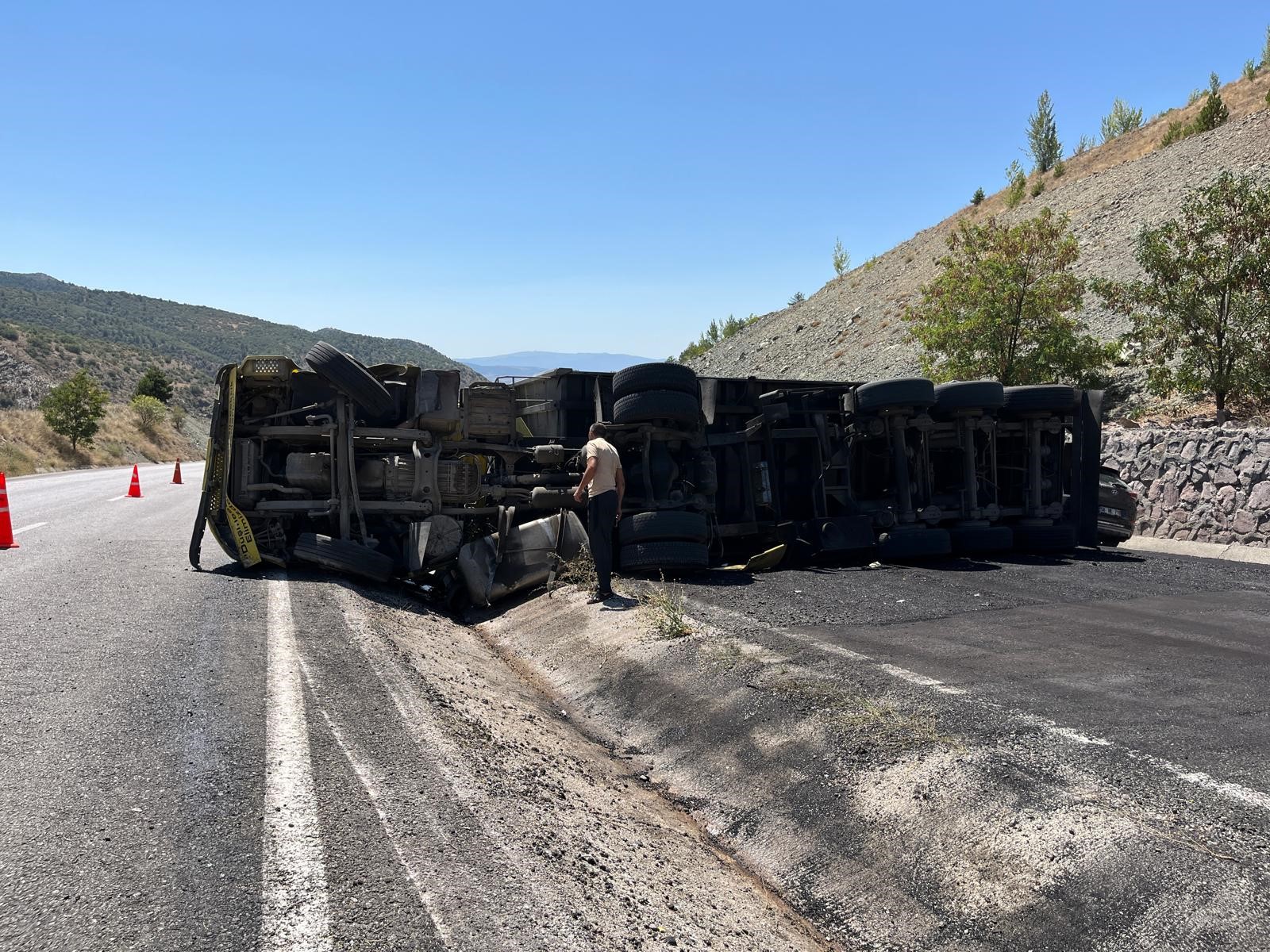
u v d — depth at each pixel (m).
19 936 2.35
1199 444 13.44
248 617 6.56
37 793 3.25
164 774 3.48
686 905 3.26
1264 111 30.09
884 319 34.81
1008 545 11.45
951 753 4.26
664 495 10.20
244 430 9.64
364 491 9.73
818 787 4.36
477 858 3.01
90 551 10.41
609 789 4.57
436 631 7.72
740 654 6.19
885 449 11.91
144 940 2.36
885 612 7.78
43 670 4.86
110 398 92.94
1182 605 8.17
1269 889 3.05
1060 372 18.50
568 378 10.88
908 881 3.62
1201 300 15.59
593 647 7.15
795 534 11.04
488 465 10.45
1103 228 29.16
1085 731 4.54
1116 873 3.26
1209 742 4.38
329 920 2.48
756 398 11.61
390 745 4.00
